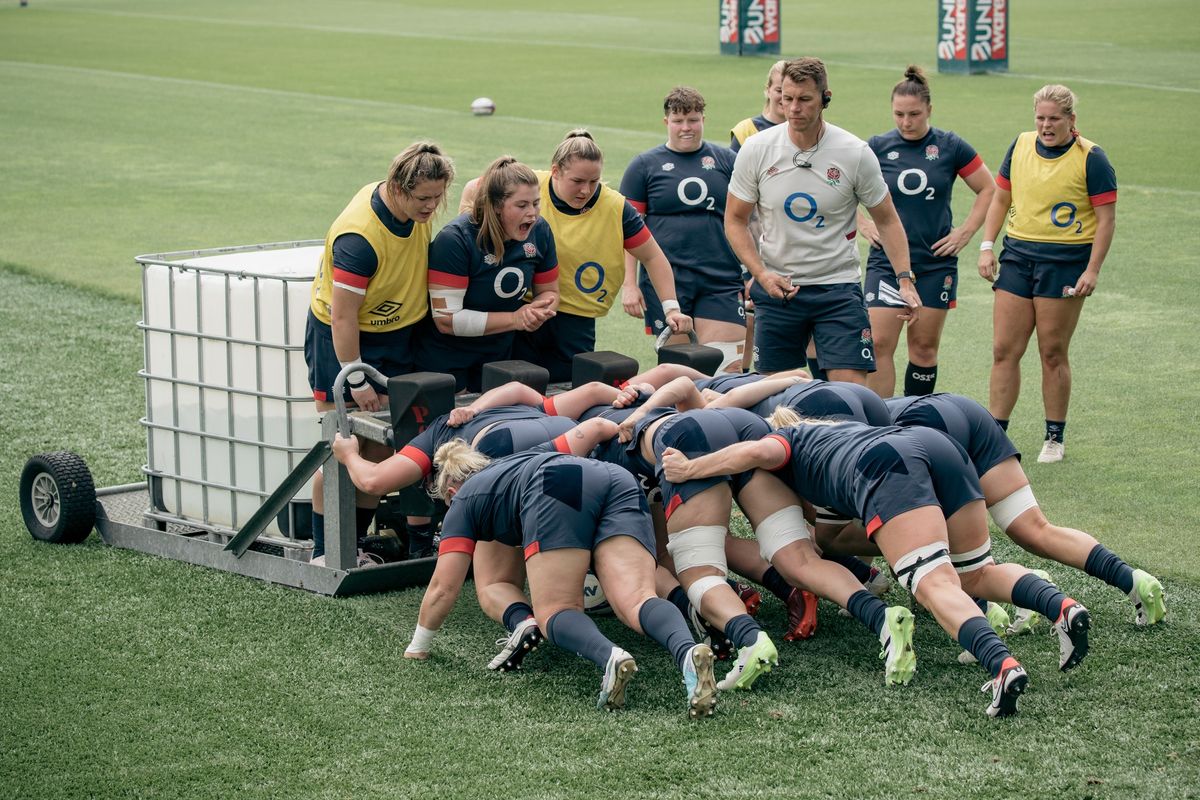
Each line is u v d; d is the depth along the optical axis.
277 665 10.35
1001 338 15.20
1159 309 21.23
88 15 95.25
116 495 14.02
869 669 10.10
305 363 11.98
